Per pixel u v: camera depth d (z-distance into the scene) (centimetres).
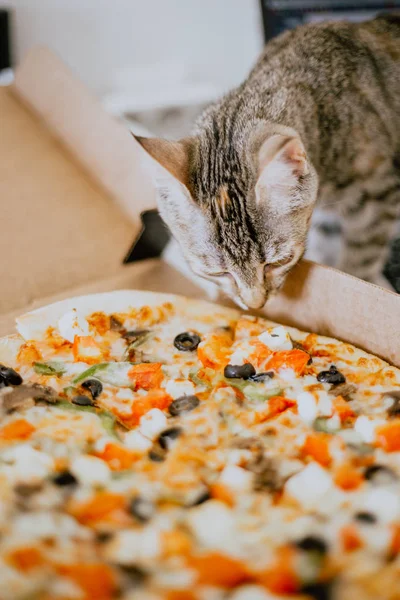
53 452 39
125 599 31
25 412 41
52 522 35
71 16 112
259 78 59
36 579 31
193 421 42
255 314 53
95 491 37
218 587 32
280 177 48
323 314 49
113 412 43
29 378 45
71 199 60
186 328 50
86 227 58
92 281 55
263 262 50
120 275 57
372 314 46
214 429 41
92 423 41
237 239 49
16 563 32
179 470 38
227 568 33
